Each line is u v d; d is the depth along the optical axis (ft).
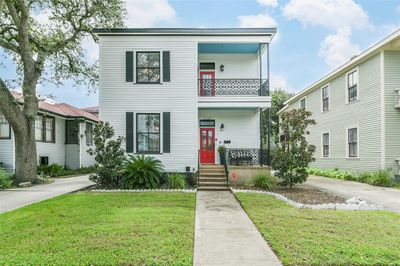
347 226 17.69
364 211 22.53
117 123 40.68
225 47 46.19
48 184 39.45
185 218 19.53
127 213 20.88
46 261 12.25
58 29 48.85
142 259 12.47
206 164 46.01
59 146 63.87
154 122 41.11
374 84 43.55
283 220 19.17
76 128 66.49
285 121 34.65
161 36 41.39
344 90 52.49
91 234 15.83
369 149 44.75
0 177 35.65
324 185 38.55
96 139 35.58
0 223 18.37
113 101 40.75
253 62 49.73
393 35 38.34
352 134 50.29
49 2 43.47
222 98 42.52
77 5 44.37
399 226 17.69
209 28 41.52
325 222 18.69
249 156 44.88
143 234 15.84
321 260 12.51
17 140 39.17
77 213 20.85
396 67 41.70
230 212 22.45
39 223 18.16
